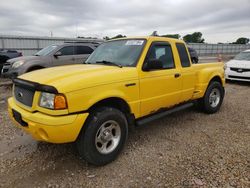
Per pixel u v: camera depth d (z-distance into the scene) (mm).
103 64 4102
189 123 5164
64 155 3709
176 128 4859
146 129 4805
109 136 3453
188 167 3322
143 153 3762
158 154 3723
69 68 3744
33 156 3672
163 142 4176
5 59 11664
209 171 3211
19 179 3076
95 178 3104
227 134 4527
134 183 2982
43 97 2984
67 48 9992
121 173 3211
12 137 4352
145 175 3150
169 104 4523
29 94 3195
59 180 3059
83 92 3043
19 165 3406
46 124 2854
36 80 3160
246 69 10055
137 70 3766
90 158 3242
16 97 3555
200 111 5906
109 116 3328
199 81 5297
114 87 3396
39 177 3123
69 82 2982
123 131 3576
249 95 8086
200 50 39344
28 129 3133
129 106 3658
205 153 3738
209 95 5613
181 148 3932
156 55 4176
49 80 3066
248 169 3246
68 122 2906
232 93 8422
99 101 3314
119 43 4488
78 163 3477
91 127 3160
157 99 4141
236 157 3592
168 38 4566
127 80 3570
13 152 3793
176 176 3107
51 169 3316
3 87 9391
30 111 3117
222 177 3066
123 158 3611
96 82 3189
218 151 3803
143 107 3920
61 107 2887
